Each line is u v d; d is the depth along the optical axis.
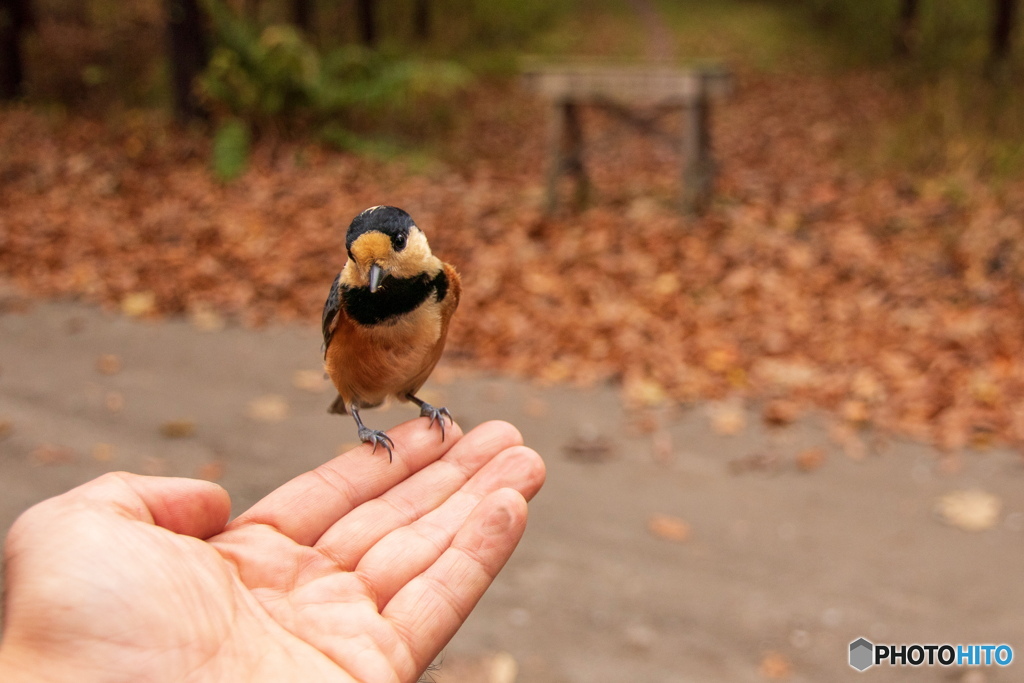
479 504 0.38
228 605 0.34
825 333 0.93
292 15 2.26
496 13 3.43
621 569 0.60
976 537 0.63
